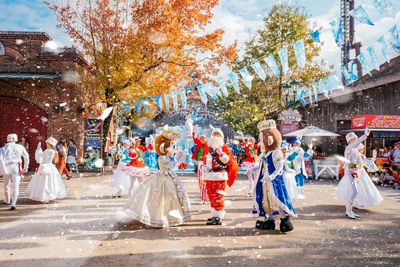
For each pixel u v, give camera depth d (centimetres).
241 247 454
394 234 529
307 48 1914
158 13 1758
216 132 632
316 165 1603
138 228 565
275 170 543
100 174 1669
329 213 712
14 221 611
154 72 1881
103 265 379
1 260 395
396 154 1260
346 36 1361
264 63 1922
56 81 1797
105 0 1764
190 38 1792
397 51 575
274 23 1886
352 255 421
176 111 2838
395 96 1666
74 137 1794
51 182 828
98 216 660
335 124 1980
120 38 1781
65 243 470
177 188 611
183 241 484
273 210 549
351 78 744
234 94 2288
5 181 788
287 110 1997
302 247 456
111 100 1772
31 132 1798
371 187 743
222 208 603
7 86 1794
